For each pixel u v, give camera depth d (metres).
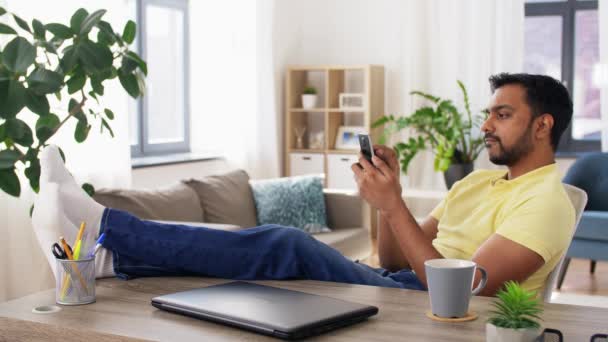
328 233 4.24
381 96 6.23
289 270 1.69
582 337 1.23
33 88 2.49
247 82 5.62
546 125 2.02
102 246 1.70
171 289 1.61
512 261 1.79
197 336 1.25
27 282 3.47
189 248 1.68
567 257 4.48
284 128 6.36
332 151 6.12
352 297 1.52
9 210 3.40
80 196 1.75
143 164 4.65
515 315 1.15
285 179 4.44
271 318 1.27
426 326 1.30
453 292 1.33
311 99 6.21
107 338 1.27
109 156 3.99
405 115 6.17
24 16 3.46
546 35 6.18
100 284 1.66
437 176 6.10
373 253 5.56
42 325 1.33
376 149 1.92
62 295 1.47
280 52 6.28
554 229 1.83
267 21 5.73
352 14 6.41
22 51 2.47
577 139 6.14
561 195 1.90
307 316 1.28
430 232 2.35
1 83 2.46
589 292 4.44
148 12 5.18
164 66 5.38
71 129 3.73
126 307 1.45
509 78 2.06
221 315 1.31
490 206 2.06
